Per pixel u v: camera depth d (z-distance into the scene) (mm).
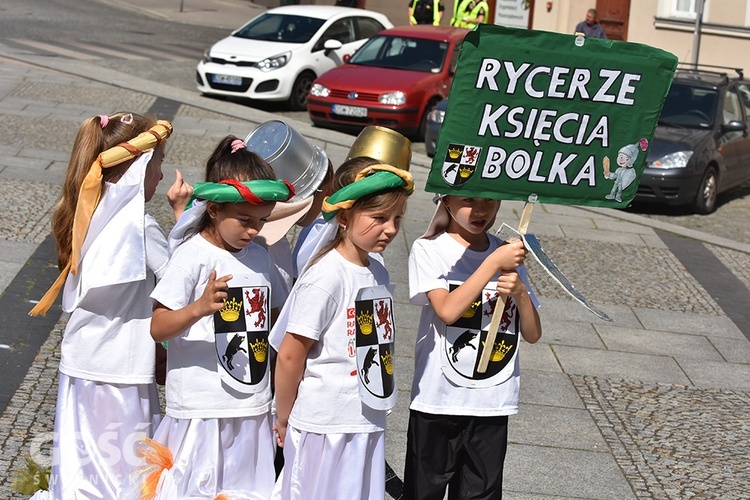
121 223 4648
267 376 4680
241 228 4445
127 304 4746
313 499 4445
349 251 4465
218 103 18844
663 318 10102
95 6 35156
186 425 4547
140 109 17234
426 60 18750
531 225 13133
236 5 40500
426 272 4754
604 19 27734
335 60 20469
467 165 4535
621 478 6492
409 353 8359
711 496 6305
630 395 7996
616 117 4562
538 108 4508
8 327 7906
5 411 6492
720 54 25500
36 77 18906
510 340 4836
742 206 16641
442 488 4914
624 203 4691
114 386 4766
